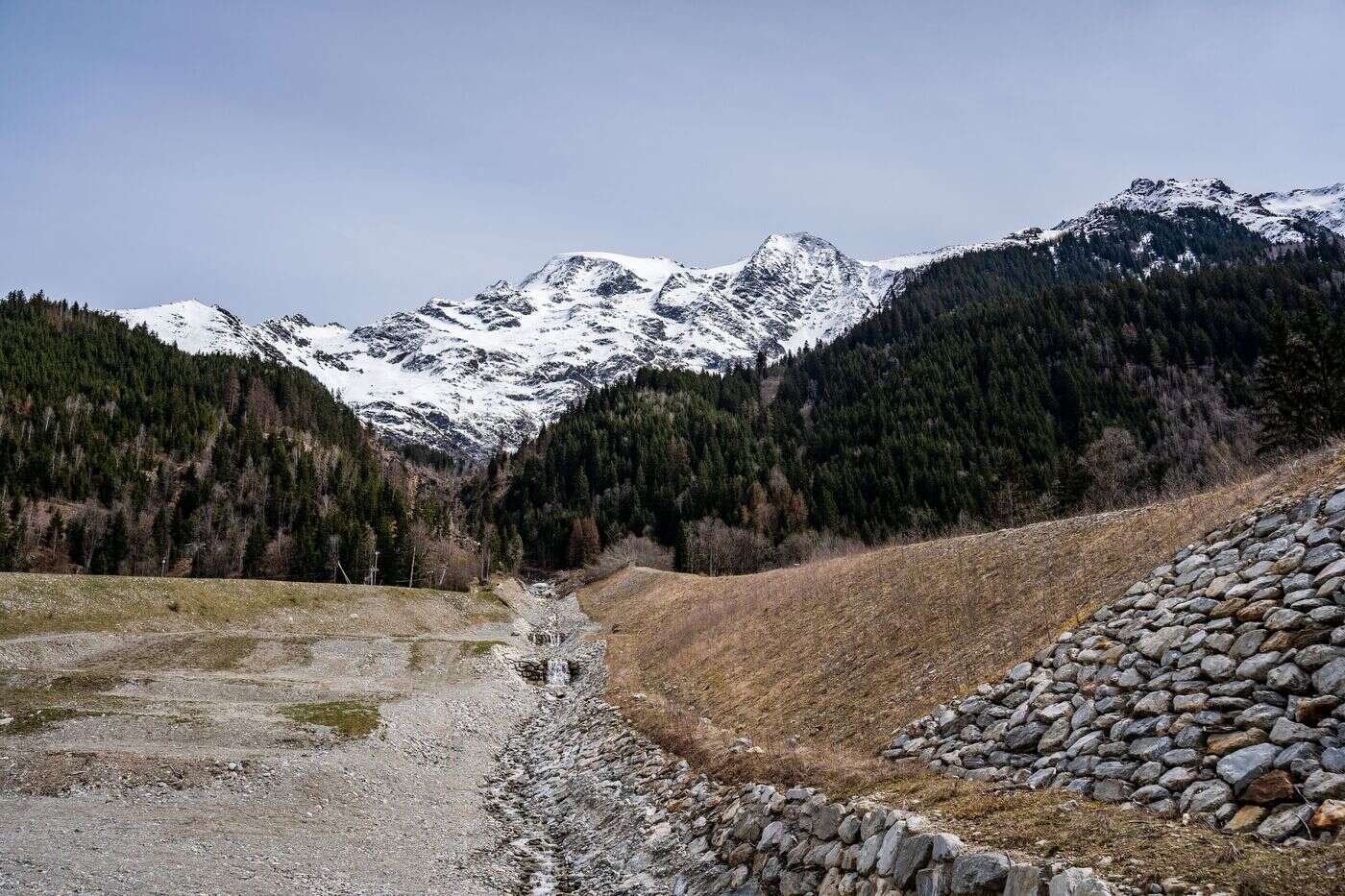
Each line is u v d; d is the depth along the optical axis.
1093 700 13.66
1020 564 24.84
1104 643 15.27
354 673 52.00
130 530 122.50
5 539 103.56
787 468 174.12
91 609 58.84
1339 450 16.69
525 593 127.69
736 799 17.19
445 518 156.25
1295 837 8.23
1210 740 10.73
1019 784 12.66
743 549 131.75
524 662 59.22
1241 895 7.39
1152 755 11.25
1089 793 11.37
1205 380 162.50
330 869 17.47
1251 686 11.22
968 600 23.83
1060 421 170.00
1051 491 93.31
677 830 17.88
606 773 25.00
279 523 137.12
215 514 137.12
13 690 34.88
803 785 15.55
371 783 25.52
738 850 15.11
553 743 34.00
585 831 21.22
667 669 40.25
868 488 151.12
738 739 21.61
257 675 49.84
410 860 18.92
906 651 22.81
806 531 131.88
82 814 19.48
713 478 168.12
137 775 22.66
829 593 34.53
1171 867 8.32
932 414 182.75
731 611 45.00
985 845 10.17
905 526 129.50
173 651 52.81
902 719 18.08
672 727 26.05
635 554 139.75
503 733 38.16
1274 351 63.09
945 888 9.90
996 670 17.53
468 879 17.81
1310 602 11.84
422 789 26.00
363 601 79.81
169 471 153.12
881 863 11.35
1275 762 9.56
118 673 39.72
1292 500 15.28
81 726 28.17
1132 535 21.45
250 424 176.62
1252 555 14.51
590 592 119.44
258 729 29.91
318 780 24.61
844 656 25.56
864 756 16.94
